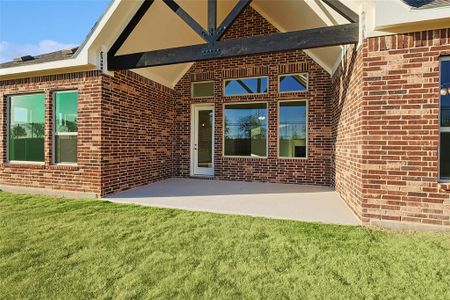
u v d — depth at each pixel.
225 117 8.38
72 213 4.37
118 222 3.89
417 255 2.79
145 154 7.27
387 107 3.71
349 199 4.79
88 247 3.00
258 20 8.09
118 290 2.16
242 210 4.58
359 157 4.02
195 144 8.87
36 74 6.05
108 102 5.84
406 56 3.61
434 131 3.51
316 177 7.38
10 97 6.59
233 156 8.20
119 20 5.49
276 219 4.07
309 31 4.36
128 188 6.54
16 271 2.45
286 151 7.79
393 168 3.70
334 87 6.71
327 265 2.58
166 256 2.78
